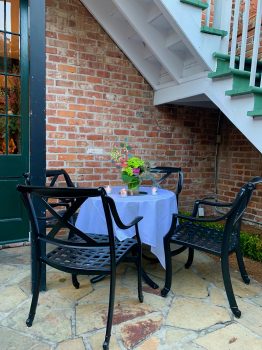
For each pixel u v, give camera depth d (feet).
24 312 5.82
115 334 5.19
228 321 5.65
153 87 11.44
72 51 9.89
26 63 9.29
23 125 9.39
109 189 8.05
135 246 6.13
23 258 8.53
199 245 6.31
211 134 13.30
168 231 6.72
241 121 7.93
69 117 10.07
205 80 9.01
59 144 10.00
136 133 11.48
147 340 5.06
